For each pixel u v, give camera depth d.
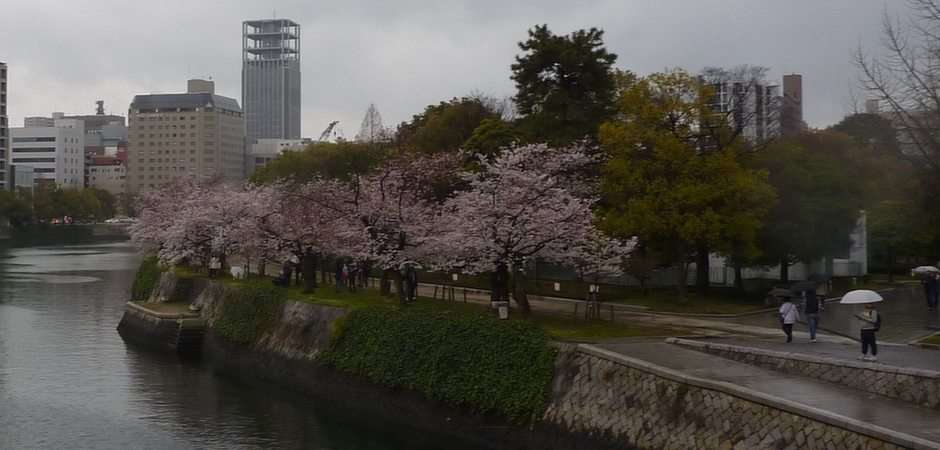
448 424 31.19
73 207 169.88
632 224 44.41
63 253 139.25
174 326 53.78
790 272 59.31
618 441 25.22
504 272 40.31
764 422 21.05
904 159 30.27
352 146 74.94
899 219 52.03
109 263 116.81
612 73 52.81
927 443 16.94
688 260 48.91
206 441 31.80
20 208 158.62
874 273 68.25
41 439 32.19
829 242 50.88
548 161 43.50
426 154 53.78
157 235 70.88
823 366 23.92
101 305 71.50
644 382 25.28
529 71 51.06
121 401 38.22
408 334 35.16
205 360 48.94
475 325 32.34
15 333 56.66
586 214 37.19
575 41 50.75
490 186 36.75
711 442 22.30
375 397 35.25
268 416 35.38
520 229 35.16
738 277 51.81
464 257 37.75
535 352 29.61
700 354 27.72
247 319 48.75
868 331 24.14
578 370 27.95
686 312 42.38
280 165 80.44
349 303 42.72
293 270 64.19
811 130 76.56
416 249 42.19
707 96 47.44
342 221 46.66
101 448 31.03
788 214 49.50
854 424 18.59
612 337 31.77
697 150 49.53
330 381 38.31
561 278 56.28
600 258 38.22
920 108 28.17
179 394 39.59
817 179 50.66
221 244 60.03
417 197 45.88
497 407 29.61
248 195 62.47
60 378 43.00
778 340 30.42
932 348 27.48
